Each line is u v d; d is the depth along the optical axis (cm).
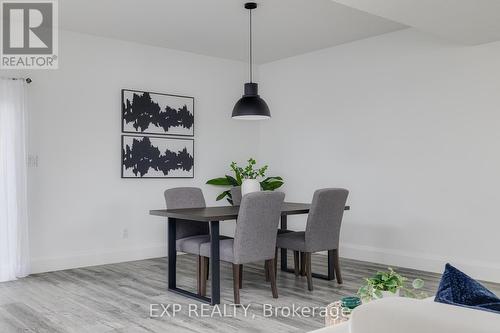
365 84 557
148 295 395
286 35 541
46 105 501
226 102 660
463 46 470
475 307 121
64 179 514
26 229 473
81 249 525
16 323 320
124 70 561
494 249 449
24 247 470
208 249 379
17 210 465
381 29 519
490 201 452
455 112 477
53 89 506
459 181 475
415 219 510
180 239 426
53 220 505
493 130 450
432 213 496
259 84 698
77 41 524
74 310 351
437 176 492
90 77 533
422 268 500
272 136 678
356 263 541
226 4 438
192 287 425
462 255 472
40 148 496
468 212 468
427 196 500
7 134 463
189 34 537
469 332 93
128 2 431
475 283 131
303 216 632
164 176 591
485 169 455
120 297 389
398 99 525
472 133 464
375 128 548
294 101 644
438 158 491
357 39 560
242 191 464
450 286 130
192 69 623
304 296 390
